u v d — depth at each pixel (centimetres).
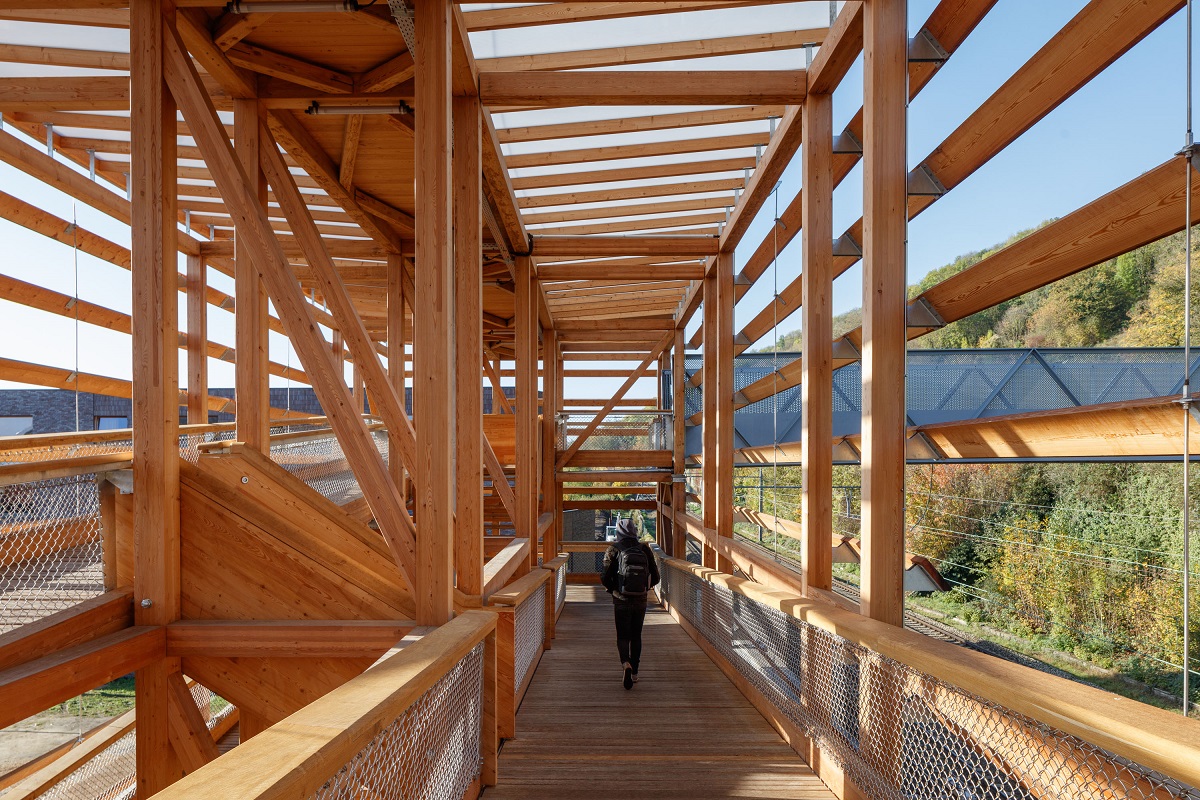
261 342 380
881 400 259
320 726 128
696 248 635
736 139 464
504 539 815
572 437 1155
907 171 261
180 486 283
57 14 323
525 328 612
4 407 1405
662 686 446
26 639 224
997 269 228
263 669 276
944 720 186
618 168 503
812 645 295
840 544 410
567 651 598
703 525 716
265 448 385
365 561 360
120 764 486
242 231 270
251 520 284
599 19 311
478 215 346
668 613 854
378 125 389
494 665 273
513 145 460
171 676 273
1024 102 215
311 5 266
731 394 643
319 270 312
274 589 282
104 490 272
